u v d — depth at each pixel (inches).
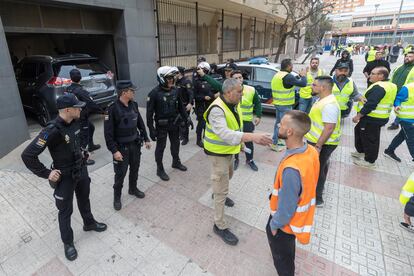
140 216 118.8
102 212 121.3
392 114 285.1
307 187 62.3
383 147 198.8
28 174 154.1
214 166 96.3
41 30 233.3
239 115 96.5
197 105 193.3
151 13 307.6
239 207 125.5
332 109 105.6
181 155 187.3
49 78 213.9
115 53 299.3
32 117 275.3
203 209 124.1
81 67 228.2
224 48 569.3
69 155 87.0
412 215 95.3
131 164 124.7
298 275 88.4
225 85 87.7
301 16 564.1
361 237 105.8
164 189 141.5
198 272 89.4
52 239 105.0
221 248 99.7
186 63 423.8
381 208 125.1
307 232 66.8
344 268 91.1
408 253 97.7
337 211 122.9
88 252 97.9
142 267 91.5
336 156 183.9
